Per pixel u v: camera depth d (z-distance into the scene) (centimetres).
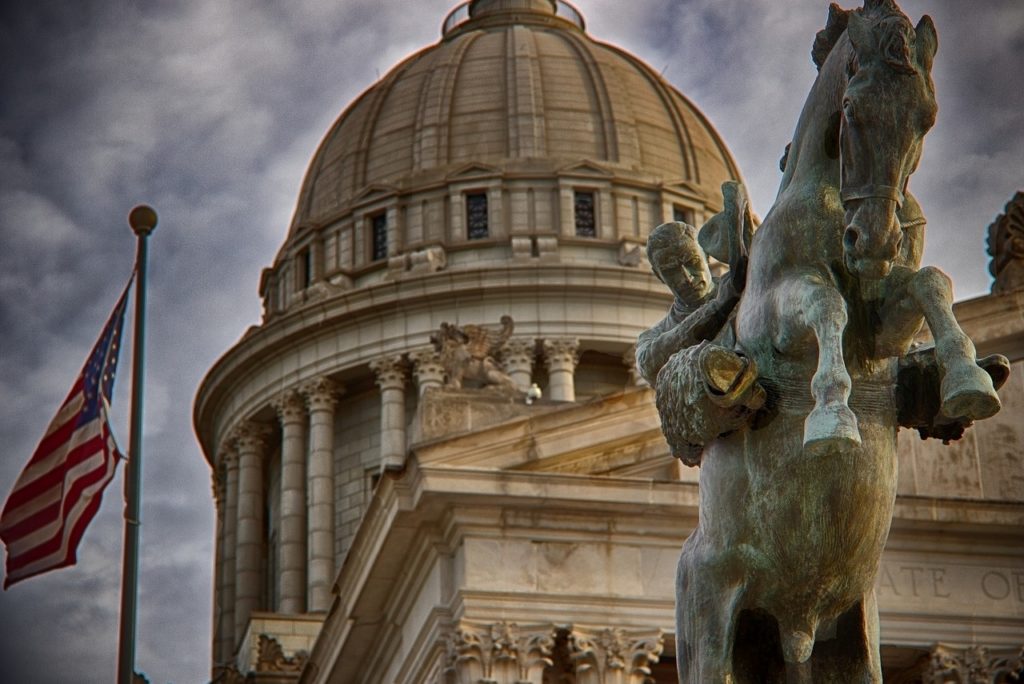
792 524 1875
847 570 1884
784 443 1888
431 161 16212
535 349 14950
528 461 6862
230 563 15838
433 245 15688
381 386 15100
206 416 16625
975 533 6844
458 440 6831
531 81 16525
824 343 1830
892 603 6819
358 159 16625
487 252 15688
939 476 6862
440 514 6831
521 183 15875
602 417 6969
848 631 1939
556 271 15038
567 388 14788
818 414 1794
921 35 1884
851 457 1866
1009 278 6712
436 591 6862
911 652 6819
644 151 16300
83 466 6078
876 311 1911
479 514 6806
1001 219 6750
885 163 1845
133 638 5962
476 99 16500
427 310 15188
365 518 7131
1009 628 6856
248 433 15962
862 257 1850
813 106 1970
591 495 6825
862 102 1844
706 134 17075
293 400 15512
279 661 12219
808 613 1903
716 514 1928
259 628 12900
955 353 1841
